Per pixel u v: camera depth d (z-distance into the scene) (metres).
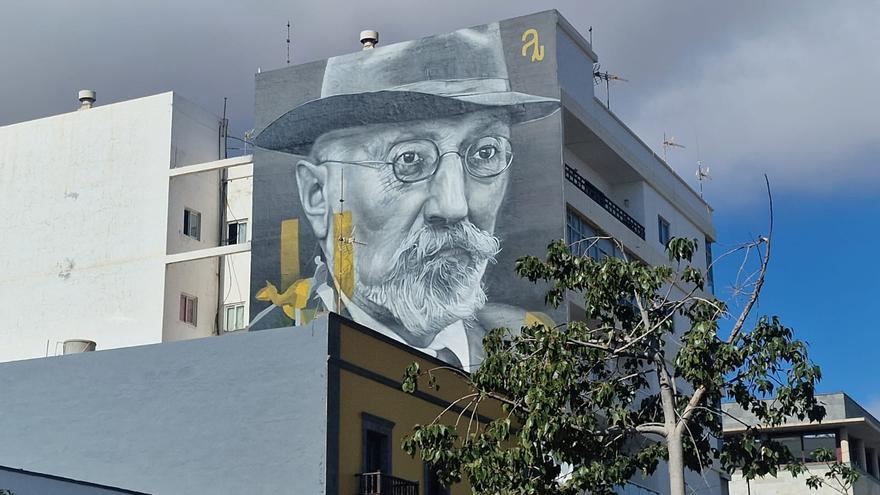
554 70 46.16
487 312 44.72
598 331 24.86
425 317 45.53
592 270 24.62
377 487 28.30
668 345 48.66
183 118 53.19
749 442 24.20
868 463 65.94
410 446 24.02
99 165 53.25
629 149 50.34
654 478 46.03
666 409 23.84
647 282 24.05
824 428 62.66
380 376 29.95
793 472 24.55
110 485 29.92
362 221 47.53
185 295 51.81
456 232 45.94
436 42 48.28
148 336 50.41
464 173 46.41
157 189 51.97
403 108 48.12
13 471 24.17
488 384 24.42
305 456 28.12
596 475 23.66
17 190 54.16
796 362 23.25
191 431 29.62
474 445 24.00
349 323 29.41
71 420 30.98
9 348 52.34
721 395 24.36
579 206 45.88
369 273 46.94
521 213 45.16
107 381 30.97
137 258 51.50
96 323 51.41
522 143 45.88
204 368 30.00
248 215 53.56
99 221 52.56
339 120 48.97
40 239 53.25
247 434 28.94
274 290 48.19
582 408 24.22
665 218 53.25
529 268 25.08
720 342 23.44
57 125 54.38
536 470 23.94
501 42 47.16
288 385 28.88
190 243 52.31
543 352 24.12
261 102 50.34
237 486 28.66
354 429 28.86
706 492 52.41
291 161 49.28
